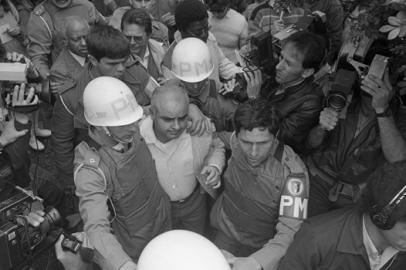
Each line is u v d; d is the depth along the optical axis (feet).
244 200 7.45
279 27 10.41
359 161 7.98
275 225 7.59
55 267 9.28
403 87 7.38
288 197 7.07
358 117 8.01
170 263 4.89
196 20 10.72
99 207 7.05
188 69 9.03
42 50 13.80
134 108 7.43
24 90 8.77
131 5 15.51
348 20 8.73
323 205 8.58
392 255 5.56
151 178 7.63
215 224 8.24
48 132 13.57
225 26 15.28
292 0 9.74
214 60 11.56
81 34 11.05
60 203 10.11
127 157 7.17
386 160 7.70
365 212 5.48
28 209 7.66
